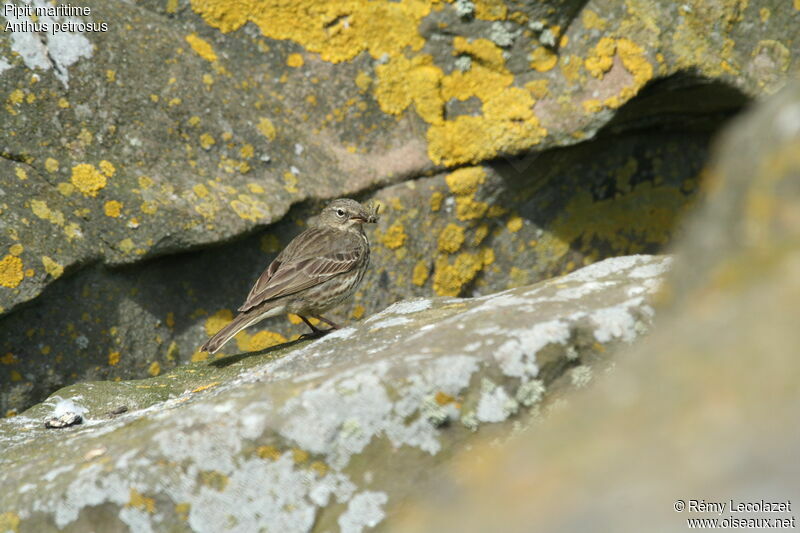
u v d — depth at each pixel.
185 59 12.46
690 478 3.16
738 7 13.81
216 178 12.21
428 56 13.55
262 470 6.55
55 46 11.55
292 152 12.91
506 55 13.59
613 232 15.16
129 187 11.53
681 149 15.40
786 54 14.07
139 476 6.59
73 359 11.38
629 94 13.42
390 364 6.72
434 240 13.92
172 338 12.17
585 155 14.66
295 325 13.31
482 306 7.61
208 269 12.38
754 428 3.21
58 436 8.30
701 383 3.52
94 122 11.62
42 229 10.91
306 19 13.23
